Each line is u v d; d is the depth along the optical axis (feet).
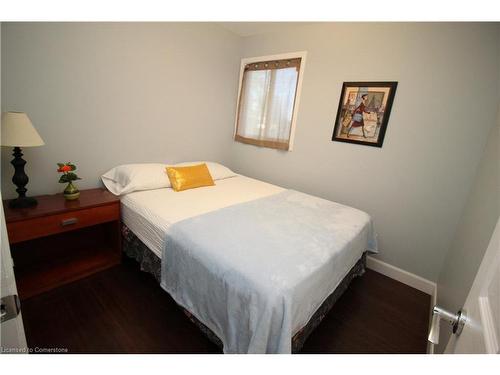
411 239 7.45
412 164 7.14
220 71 10.19
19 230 5.09
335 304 6.40
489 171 4.99
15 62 5.54
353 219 6.61
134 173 7.33
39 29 5.72
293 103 9.37
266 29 9.52
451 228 6.75
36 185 6.39
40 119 6.13
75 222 5.90
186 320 5.30
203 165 8.96
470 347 1.83
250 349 3.45
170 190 7.68
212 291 4.20
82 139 6.97
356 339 5.34
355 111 7.97
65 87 6.37
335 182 8.76
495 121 5.65
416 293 7.16
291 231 5.46
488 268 1.96
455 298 4.70
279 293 3.54
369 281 7.59
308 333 4.83
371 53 7.47
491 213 4.05
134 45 7.42
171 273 5.10
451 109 6.40
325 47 8.36
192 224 5.36
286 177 10.07
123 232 7.00
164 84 8.47
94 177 7.46
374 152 7.78
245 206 6.78
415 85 6.83
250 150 11.10
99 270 6.68
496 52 5.74
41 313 5.18
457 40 6.15
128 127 7.89
